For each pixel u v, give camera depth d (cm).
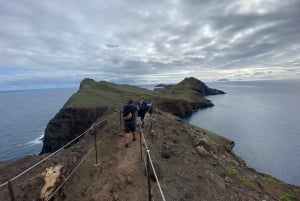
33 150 7250
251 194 1459
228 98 19550
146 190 1205
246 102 16400
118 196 1145
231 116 10212
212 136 4450
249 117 9919
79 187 1238
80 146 1830
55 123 7200
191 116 10331
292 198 1898
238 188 1477
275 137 6394
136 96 10025
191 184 1350
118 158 1506
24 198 1059
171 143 1875
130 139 1833
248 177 1789
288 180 3694
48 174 1222
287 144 5659
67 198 1176
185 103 11175
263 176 2341
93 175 1330
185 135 2192
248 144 5712
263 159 4603
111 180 1262
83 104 7550
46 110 18400
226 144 4359
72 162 1423
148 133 1975
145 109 1992
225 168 1734
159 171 1379
